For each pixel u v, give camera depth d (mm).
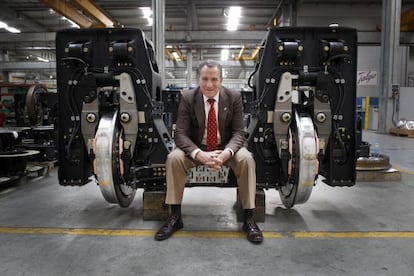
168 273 1658
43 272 1673
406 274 1652
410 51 12562
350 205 2832
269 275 1641
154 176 2527
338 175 2584
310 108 2486
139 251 1912
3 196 3141
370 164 3768
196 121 2324
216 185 2438
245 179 2156
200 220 2436
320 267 1725
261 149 2555
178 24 12336
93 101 2445
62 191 3324
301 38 2453
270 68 2475
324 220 2449
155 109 2568
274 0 9969
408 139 7961
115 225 2342
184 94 2357
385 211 2668
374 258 1827
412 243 2033
